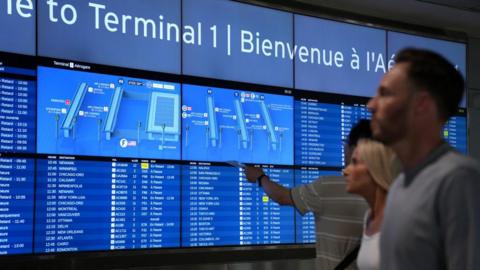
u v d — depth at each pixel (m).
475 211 1.15
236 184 4.18
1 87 3.41
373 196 1.77
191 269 3.94
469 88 5.37
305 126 4.54
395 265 1.23
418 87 1.25
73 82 3.64
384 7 4.93
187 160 4.01
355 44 4.85
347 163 2.25
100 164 3.69
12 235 3.38
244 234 4.18
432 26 5.33
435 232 1.18
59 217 3.53
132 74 3.85
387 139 1.30
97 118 3.70
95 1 3.75
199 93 4.10
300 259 4.39
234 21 4.30
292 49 4.54
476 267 1.13
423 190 1.20
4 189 3.38
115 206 3.72
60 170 3.55
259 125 4.32
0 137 3.39
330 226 2.29
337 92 4.71
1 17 3.44
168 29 4.02
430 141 1.27
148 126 3.88
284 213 4.36
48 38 3.58
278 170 4.37
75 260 3.55
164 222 3.88
